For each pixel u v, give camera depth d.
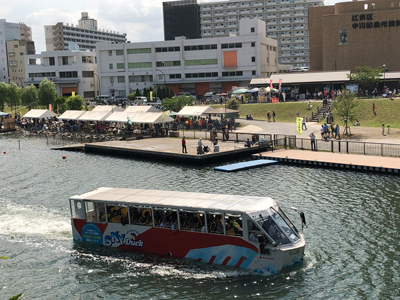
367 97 83.94
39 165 51.81
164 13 189.88
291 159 47.31
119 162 52.62
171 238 22.59
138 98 118.25
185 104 86.75
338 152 51.25
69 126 85.00
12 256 24.11
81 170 47.91
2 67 195.75
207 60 134.50
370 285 19.33
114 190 26.52
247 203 21.70
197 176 42.53
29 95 121.75
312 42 121.56
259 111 85.31
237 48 131.62
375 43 109.19
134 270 21.69
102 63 143.12
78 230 25.67
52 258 23.62
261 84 100.69
